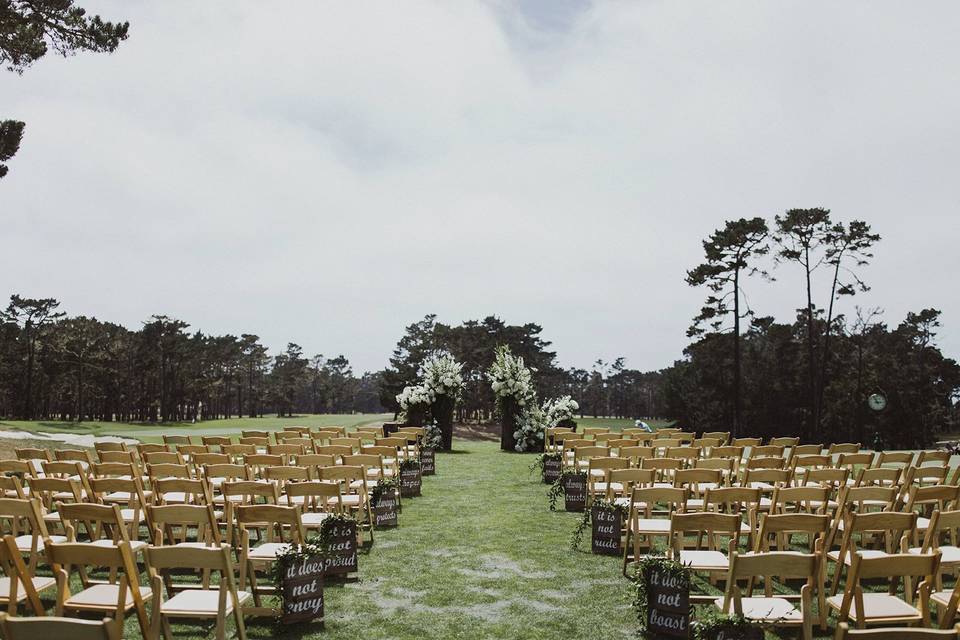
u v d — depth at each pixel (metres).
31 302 83.94
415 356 73.31
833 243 43.91
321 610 6.27
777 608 5.43
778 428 57.03
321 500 9.30
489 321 72.75
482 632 5.99
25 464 9.09
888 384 53.97
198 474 10.25
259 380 120.25
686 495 8.12
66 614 6.20
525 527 10.02
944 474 9.81
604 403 138.62
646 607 5.99
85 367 87.94
